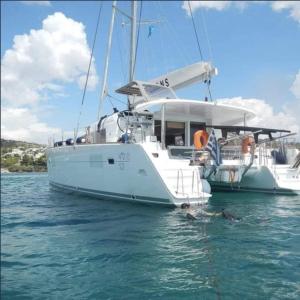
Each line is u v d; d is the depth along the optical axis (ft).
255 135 33.88
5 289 11.89
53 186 45.96
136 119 33.09
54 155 43.06
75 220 23.86
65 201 34.83
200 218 22.21
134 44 40.57
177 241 16.53
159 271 12.55
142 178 27.78
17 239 19.30
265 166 34.09
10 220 25.85
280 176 34.19
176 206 26.53
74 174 37.65
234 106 31.94
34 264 14.58
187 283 11.25
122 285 11.56
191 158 29.55
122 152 29.48
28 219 25.99
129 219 22.85
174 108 32.48
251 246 15.03
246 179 36.91
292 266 12.26
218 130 37.19
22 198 42.16
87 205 30.55
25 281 12.67
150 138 28.81
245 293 10.18
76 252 15.93
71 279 12.57
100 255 15.12
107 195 32.37
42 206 32.76
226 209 25.20
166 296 10.39
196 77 33.73
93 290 11.41
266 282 10.91
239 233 17.58
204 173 30.19
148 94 34.76
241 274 11.71
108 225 21.39
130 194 29.37
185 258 13.83
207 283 11.13
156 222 21.42
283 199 30.86
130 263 13.71
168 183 26.53
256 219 21.27
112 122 34.73
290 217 21.77
